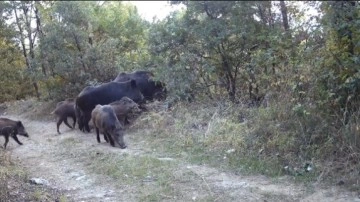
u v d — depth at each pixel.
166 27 11.15
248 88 10.80
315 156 7.31
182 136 9.34
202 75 11.22
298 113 7.95
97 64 14.49
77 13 14.89
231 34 10.38
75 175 7.75
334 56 7.73
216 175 7.27
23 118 13.62
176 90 11.11
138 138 10.03
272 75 9.45
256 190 6.53
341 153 7.12
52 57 14.12
